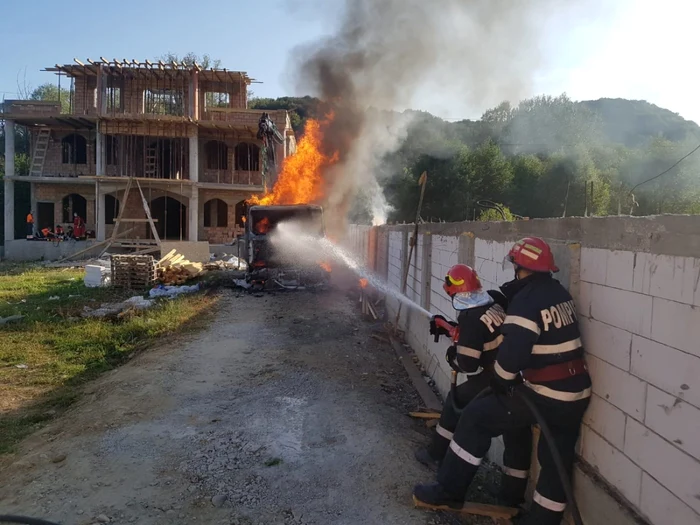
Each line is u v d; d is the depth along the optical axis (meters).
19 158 39.97
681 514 2.24
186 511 3.57
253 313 11.01
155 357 7.49
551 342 2.92
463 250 5.32
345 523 3.44
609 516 2.72
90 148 30.72
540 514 3.03
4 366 7.61
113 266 15.21
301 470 4.11
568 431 3.03
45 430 5.14
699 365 2.14
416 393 6.17
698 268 2.14
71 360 8.02
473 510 3.48
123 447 4.52
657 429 2.41
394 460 4.26
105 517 3.47
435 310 6.49
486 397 3.26
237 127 28.28
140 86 29.41
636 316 2.58
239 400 5.68
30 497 3.72
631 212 4.46
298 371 6.72
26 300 13.34
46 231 28.61
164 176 30.47
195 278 16.28
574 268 3.19
